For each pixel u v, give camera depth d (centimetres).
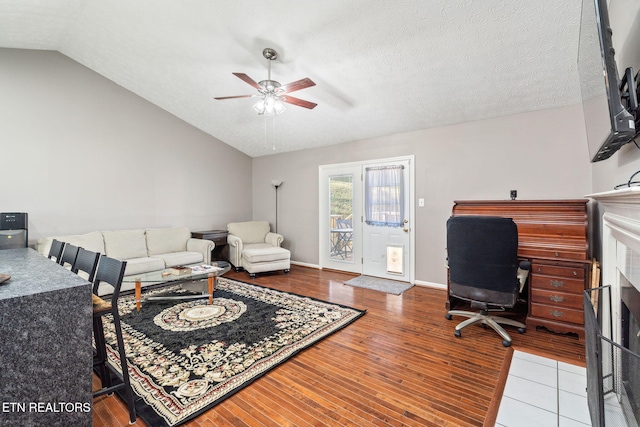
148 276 340
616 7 167
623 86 132
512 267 239
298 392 189
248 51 327
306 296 380
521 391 188
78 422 121
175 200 521
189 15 292
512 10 225
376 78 332
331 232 530
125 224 463
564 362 221
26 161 377
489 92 321
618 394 120
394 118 407
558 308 263
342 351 241
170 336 265
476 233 246
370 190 479
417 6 237
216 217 582
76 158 416
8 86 365
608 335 191
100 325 184
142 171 480
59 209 402
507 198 357
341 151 512
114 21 322
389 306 344
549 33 238
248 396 185
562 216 279
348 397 184
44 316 113
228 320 301
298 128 488
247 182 638
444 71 302
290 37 295
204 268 362
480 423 162
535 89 305
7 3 282
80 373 121
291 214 588
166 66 386
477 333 272
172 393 186
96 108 432
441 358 229
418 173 428
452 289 273
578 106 316
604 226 200
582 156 314
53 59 395
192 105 477
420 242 429
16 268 152
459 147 392
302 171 567
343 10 254
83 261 199
